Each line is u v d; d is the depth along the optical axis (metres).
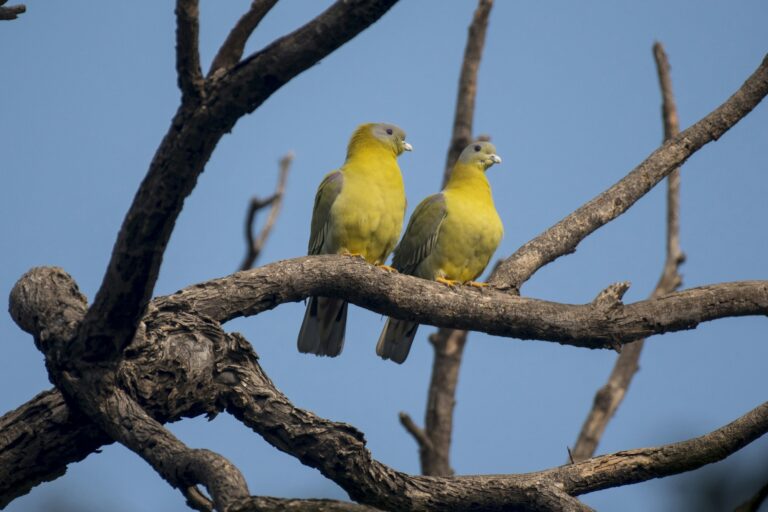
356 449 9.45
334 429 9.49
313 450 9.51
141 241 8.52
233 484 7.53
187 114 8.06
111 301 8.88
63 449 9.59
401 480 9.91
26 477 9.60
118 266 8.66
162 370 9.73
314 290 11.44
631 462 10.52
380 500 9.80
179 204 8.47
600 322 11.49
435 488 10.10
